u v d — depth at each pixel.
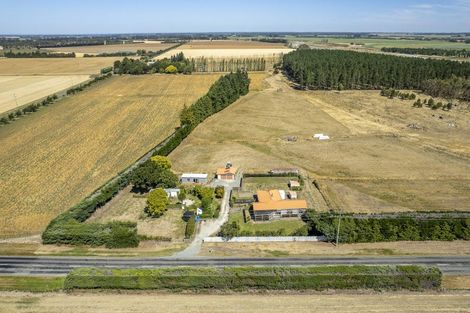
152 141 106.25
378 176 84.81
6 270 53.00
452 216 66.69
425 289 48.84
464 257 56.47
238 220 68.12
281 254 57.47
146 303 45.94
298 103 152.88
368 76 179.25
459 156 95.62
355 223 61.81
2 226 64.50
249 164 92.06
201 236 62.72
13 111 136.62
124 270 49.47
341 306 45.31
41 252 57.72
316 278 48.66
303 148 102.44
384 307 45.06
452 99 157.50
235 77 163.50
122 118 128.88
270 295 47.78
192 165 91.50
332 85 177.88
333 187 79.75
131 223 65.06
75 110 139.88
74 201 72.81
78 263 54.97
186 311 44.44
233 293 48.31
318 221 62.66
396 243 60.72
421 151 99.50
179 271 49.56
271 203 69.38
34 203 71.94
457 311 44.44
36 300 46.41
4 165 89.50
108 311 44.34
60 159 93.44
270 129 119.25
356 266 50.44
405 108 144.50
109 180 79.38
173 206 72.25
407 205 71.94
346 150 100.75
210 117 132.38
